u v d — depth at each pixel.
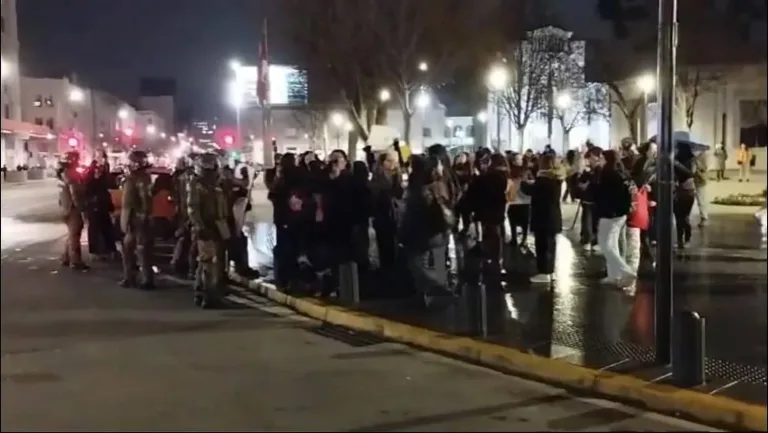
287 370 8.79
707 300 11.59
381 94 29.91
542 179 13.91
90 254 18.27
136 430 6.72
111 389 7.93
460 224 17.83
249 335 10.55
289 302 12.62
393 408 7.45
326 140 44.84
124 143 59.06
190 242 15.23
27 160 42.12
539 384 8.41
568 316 11.02
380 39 29.20
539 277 14.06
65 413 7.14
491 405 7.62
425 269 12.27
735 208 19.14
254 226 24.47
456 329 10.33
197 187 12.38
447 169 12.95
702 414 7.26
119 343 9.94
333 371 8.78
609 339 9.77
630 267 13.78
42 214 29.12
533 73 35.81
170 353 9.47
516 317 10.98
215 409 7.34
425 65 29.66
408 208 12.23
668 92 8.32
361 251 13.95
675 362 7.98
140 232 14.05
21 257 18.02
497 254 14.29
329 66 29.86
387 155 14.41
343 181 13.73
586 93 37.53
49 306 12.30
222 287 12.89
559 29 35.72
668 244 8.52
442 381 8.45
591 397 7.98
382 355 9.58
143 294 13.53
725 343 9.31
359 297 12.48
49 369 8.66
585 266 15.34
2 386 7.53
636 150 17.09
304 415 7.20
